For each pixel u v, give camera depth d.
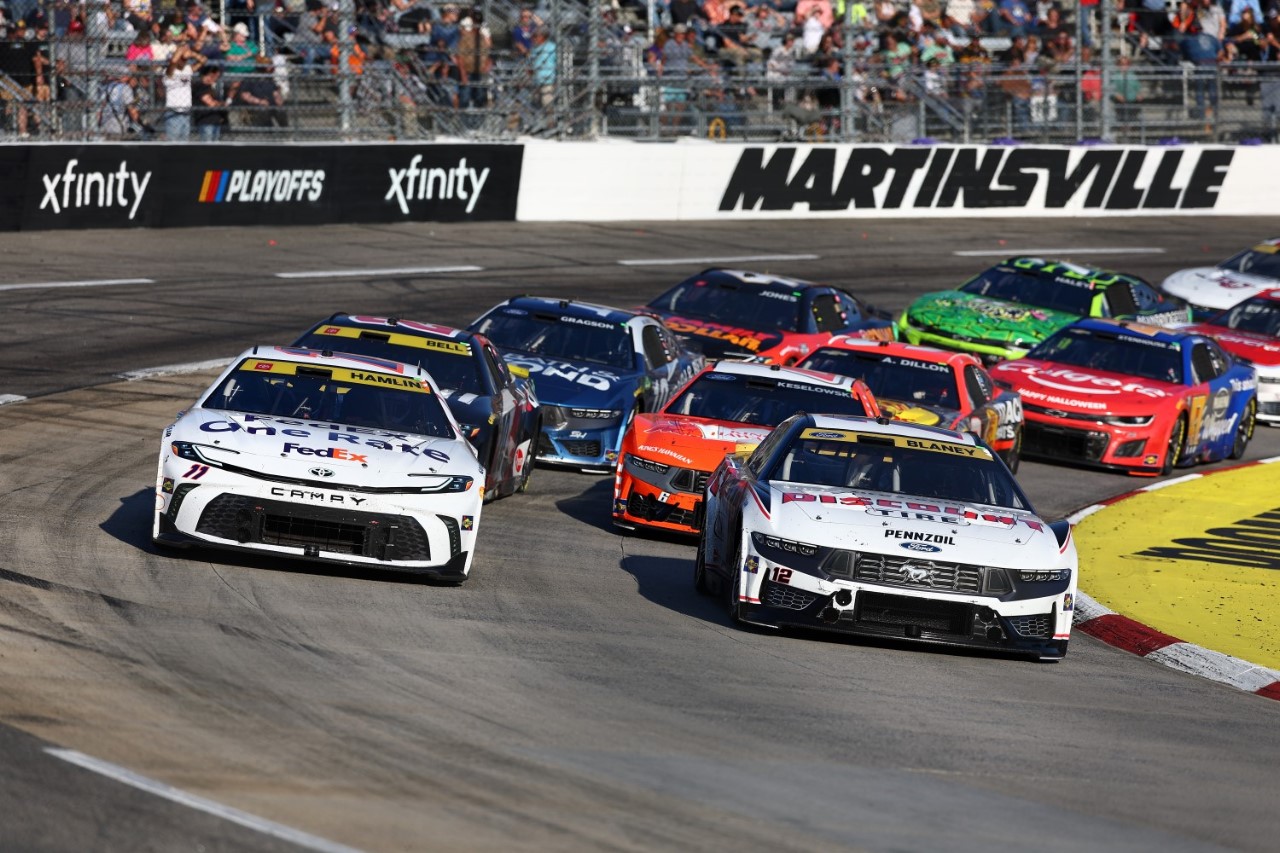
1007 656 36.78
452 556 37.22
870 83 128.75
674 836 21.39
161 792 21.28
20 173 91.62
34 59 94.81
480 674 29.84
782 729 27.95
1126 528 56.03
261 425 37.94
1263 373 81.56
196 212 99.12
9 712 24.36
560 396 56.28
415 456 37.81
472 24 114.31
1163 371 70.19
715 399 50.78
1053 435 67.50
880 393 58.84
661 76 122.38
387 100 109.69
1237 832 24.47
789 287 73.19
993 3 137.00
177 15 100.94
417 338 50.38
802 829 22.20
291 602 34.19
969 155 132.38
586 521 49.66
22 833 19.27
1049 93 137.88
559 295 89.88
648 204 119.56
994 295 85.38
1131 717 31.97
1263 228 137.50
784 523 35.72
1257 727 32.41
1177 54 143.75
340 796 21.84
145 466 49.25
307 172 103.62
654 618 37.00
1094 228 132.38
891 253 114.75
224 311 78.06
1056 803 24.98
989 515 37.16
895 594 34.81
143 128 99.44
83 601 32.38
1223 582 48.06
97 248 90.50
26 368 63.00
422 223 109.31
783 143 124.75
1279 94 146.12
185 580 35.09
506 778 23.41
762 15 127.56
